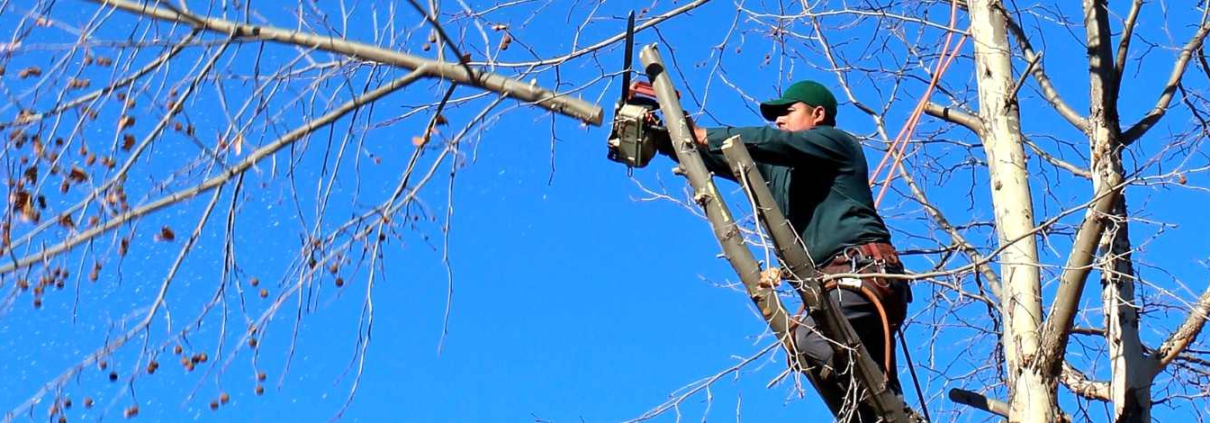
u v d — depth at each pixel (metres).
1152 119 17.50
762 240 12.90
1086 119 17.72
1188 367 17.05
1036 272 16.02
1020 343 15.69
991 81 17.31
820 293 13.39
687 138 13.68
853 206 14.69
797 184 14.95
